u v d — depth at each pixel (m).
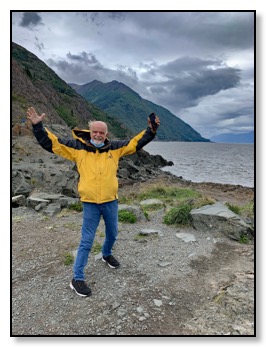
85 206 3.84
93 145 3.78
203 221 6.22
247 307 3.30
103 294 3.71
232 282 3.94
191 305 3.50
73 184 14.05
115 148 3.89
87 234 3.84
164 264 4.55
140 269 4.39
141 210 7.39
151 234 5.96
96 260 4.68
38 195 8.98
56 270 4.37
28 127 26.00
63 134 33.53
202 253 5.00
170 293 3.74
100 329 3.09
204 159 69.25
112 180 3.81
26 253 4.99
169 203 9.82
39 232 6.11
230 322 3.15
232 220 5.84
